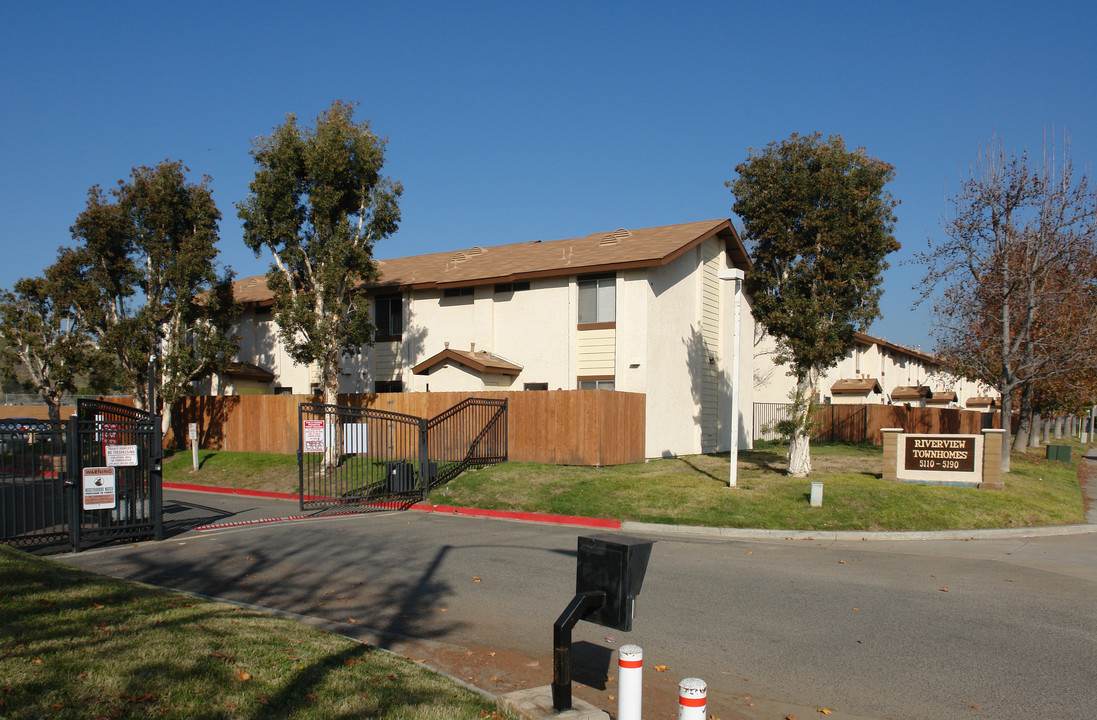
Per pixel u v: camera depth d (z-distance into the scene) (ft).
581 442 64.59
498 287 80.84
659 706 19.15
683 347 80.33
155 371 82.02
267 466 75.87
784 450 94.73
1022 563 37.06
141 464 41.65
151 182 80.84
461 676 20.90
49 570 28.58
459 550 39.04
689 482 56.65
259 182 69.77
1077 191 68.64
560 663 16.89
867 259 59.47
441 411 71.26
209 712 15.57
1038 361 68.95
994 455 54.34
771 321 60.39
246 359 103.09
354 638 24.07
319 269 70.23
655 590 30.99
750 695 20.01
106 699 15.71
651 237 79.97
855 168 59.57
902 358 179.22
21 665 17.21
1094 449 152.35
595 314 74.74
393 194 73.26
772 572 34.47
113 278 82.94
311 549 39.27
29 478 60.59
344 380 91.91
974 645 23.94
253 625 22.89
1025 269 68.95
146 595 25.95
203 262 82.07
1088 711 18.70
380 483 60.70
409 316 86.89
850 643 24.17
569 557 37.22
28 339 96.53
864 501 50.16
